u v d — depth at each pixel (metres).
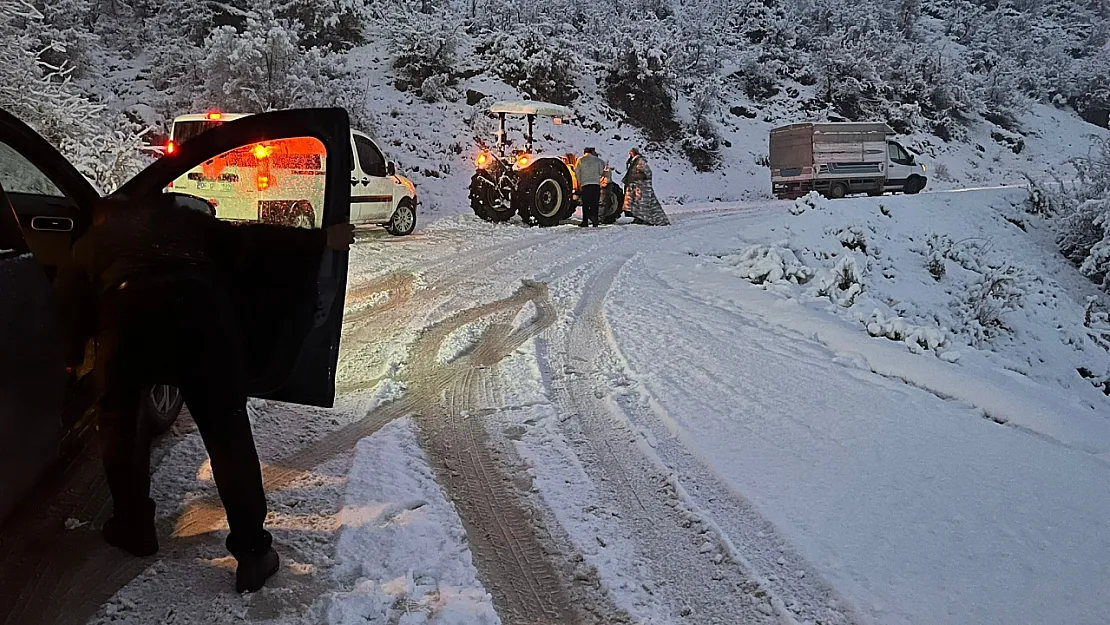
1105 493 4.04
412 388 5.48
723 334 7.34
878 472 4.20
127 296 2.76
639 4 38.88
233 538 2.86
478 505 3.79
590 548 3.40
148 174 3.40
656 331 7.36
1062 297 13.95
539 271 10.31
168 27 22.47
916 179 26.09
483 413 5.03
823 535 3.47
